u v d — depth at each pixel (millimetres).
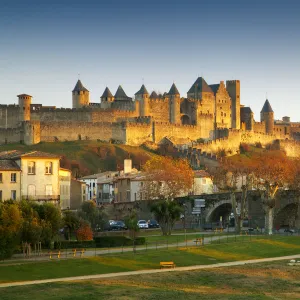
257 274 135875
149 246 163000
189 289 121438
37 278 124750
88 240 163375
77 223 168875
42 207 149125
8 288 116500
